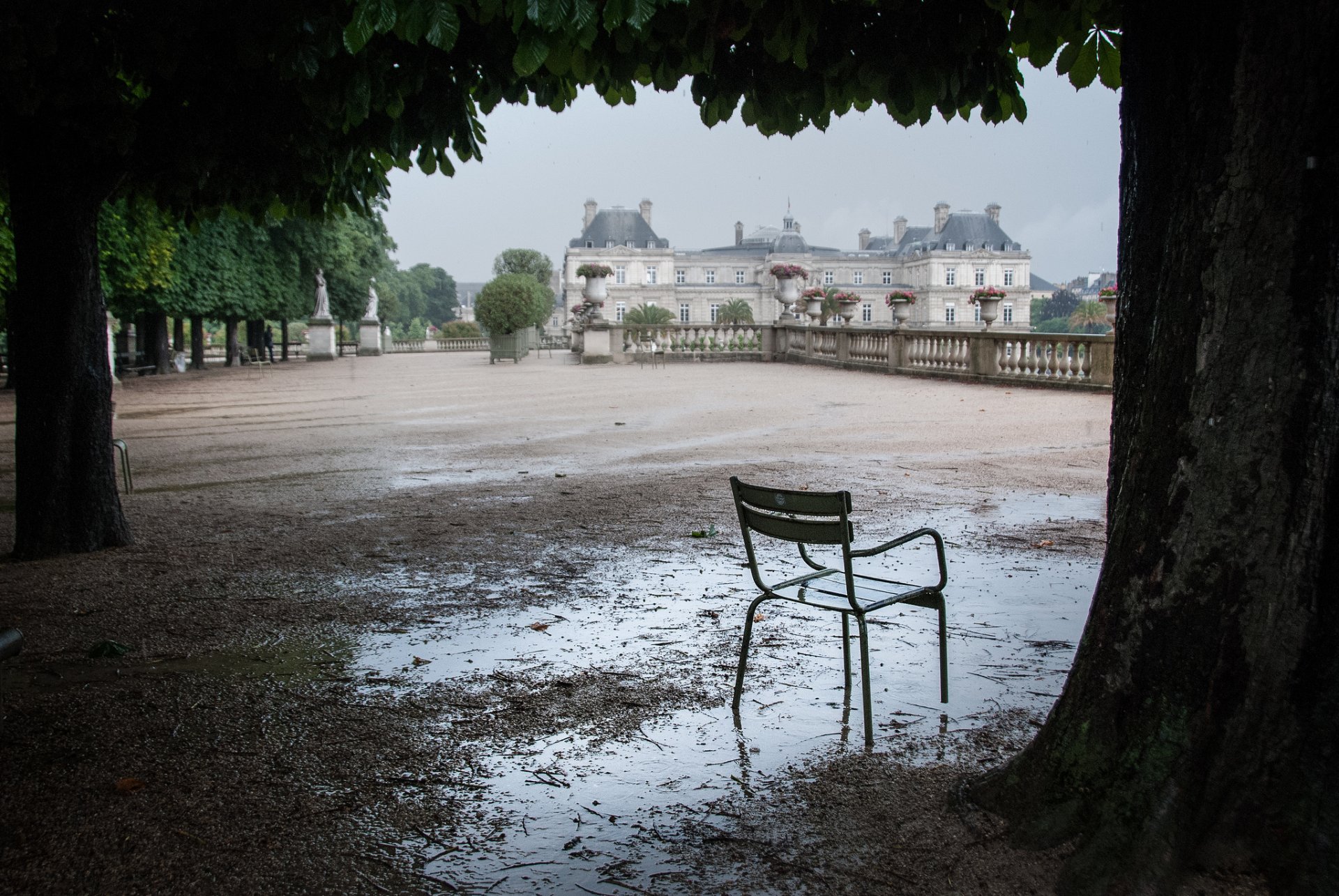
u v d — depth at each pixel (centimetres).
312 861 290
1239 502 255
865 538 701
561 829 306
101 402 712
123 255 2134
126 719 400
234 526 787
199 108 596
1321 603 252
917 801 313
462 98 567
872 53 478
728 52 506
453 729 386
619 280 12544
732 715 393
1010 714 388
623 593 579
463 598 574
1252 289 251
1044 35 463
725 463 1065
